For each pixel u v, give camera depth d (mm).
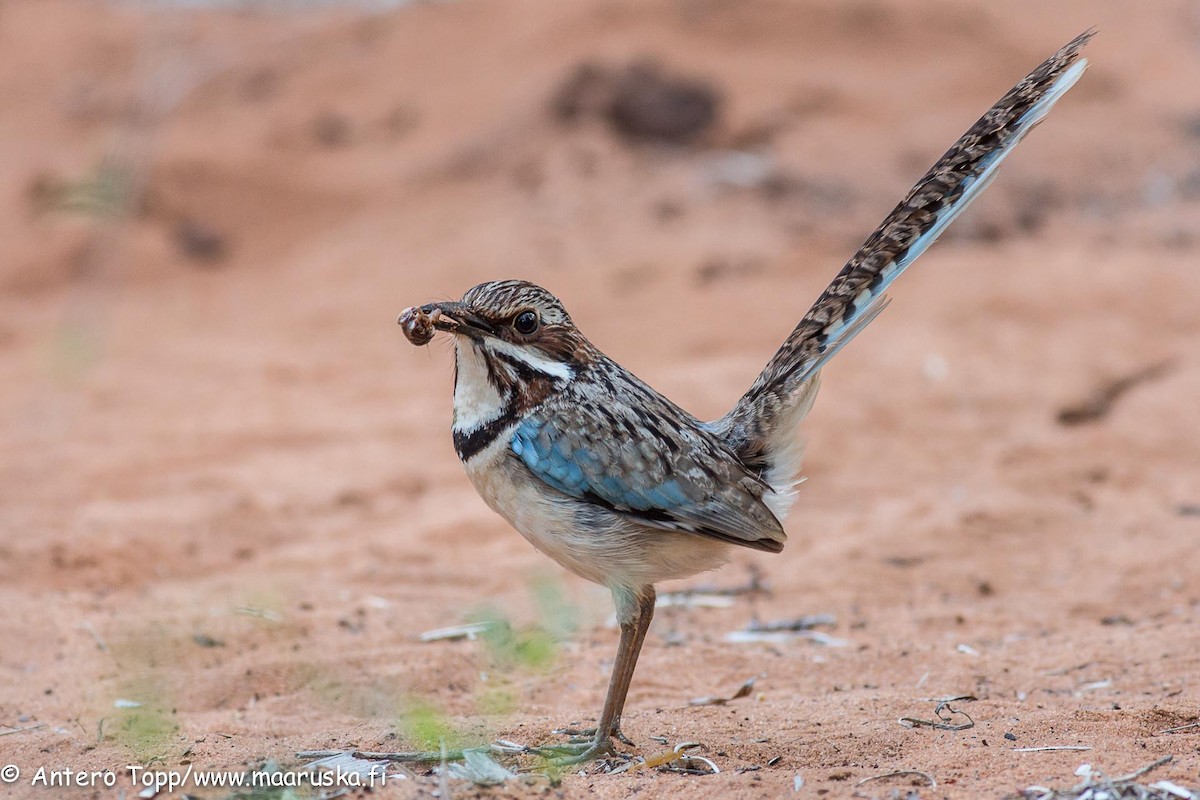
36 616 10508
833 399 16594
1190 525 12828
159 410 17188
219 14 35375
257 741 7926
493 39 31156
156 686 9125
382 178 26922
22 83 32656
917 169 25734
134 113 27922
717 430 8000
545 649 9562
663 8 30328
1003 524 13062
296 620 10562
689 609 11141
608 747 7508
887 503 13805
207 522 13156
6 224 24797
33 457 15297
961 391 16766
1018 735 7480
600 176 25781
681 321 19656
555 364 7531
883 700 8430
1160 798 6312
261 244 25375
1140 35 31609
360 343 20094
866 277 7941
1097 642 9852
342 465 15070
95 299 23047
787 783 6844
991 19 30500
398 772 7164
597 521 7387
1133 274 20406
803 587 11617
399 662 9609
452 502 13938
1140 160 26734
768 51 29719
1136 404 16266
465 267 22766
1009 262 21562
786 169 25781
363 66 31469
